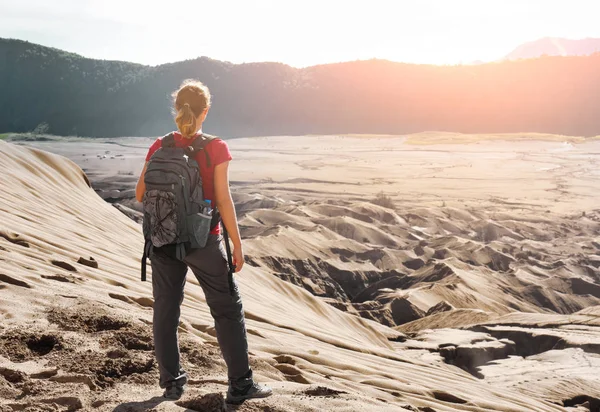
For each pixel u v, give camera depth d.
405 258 127.00
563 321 63.44
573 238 155.50
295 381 5.02
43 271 7.94
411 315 85.25
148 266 15.59
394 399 5.76
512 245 143.12
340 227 146.00
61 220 18.84
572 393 37.06
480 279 109.94
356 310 84.94
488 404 10.84
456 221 167.75
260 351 7.02
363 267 120.88
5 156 24.14
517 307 102.19
